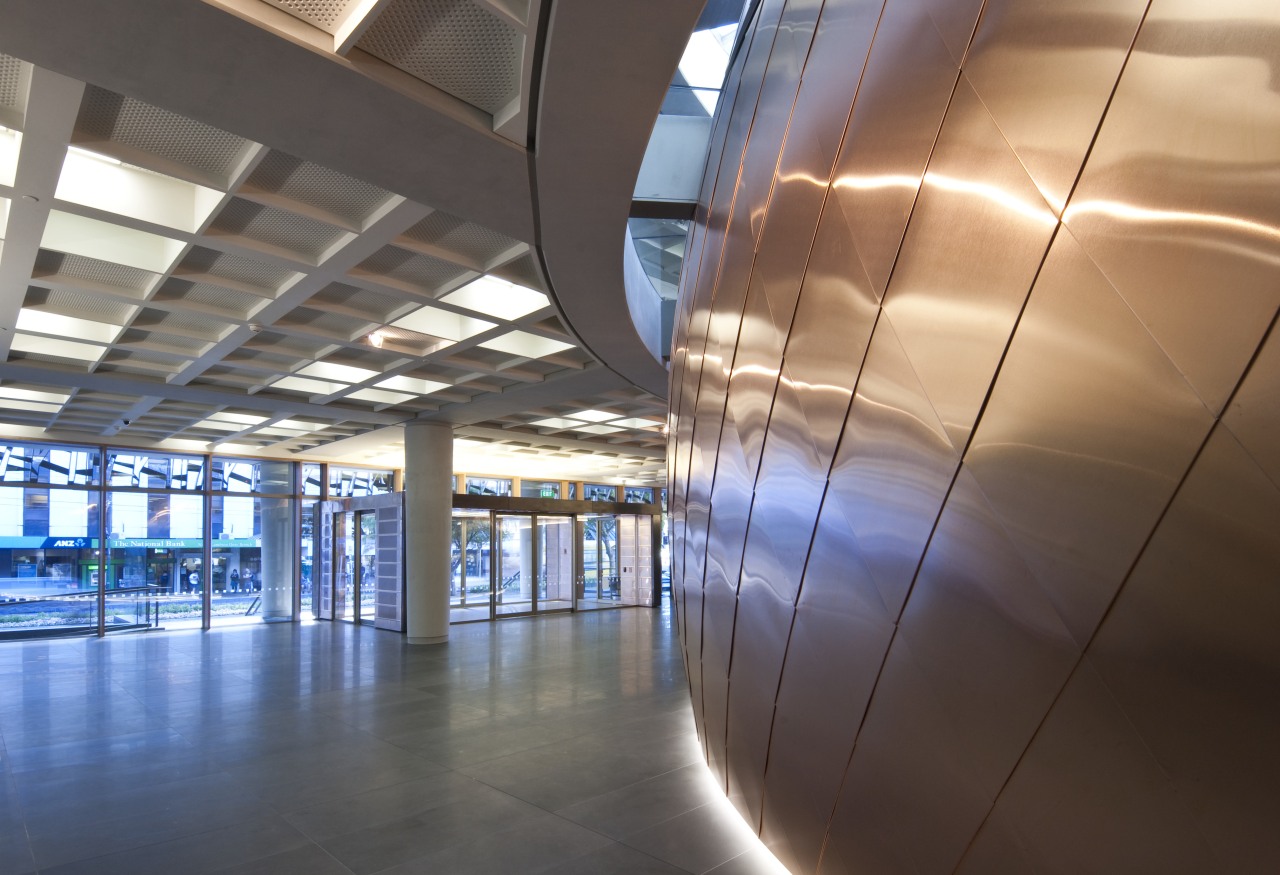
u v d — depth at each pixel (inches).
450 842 235.0
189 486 915.4
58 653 677.3
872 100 124.6
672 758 323.6
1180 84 75.4
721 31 251.4
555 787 286.5
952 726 107.6
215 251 331.3
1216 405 70.6
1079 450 83.8
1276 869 69.8
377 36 187.9
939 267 105.3
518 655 613.9
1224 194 70.7
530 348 486.9
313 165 261.4
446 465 721.6
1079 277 84.0
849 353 126.5
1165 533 75.5
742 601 181.6
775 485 157.0
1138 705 80.1
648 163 291.6
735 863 217.5
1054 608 88.1
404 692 471.5
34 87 201.8
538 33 180.7
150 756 335.9
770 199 163.0
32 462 812.0
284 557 979.3
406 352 472.4
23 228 284.7
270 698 459.8
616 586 1081.4
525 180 250.5
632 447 932.0
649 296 479.2
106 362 498.3
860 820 137.5
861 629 127.0
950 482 102.7
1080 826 89.2
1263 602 68.2
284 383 559.8
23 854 230.4
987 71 99.7
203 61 185.8
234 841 238.2
